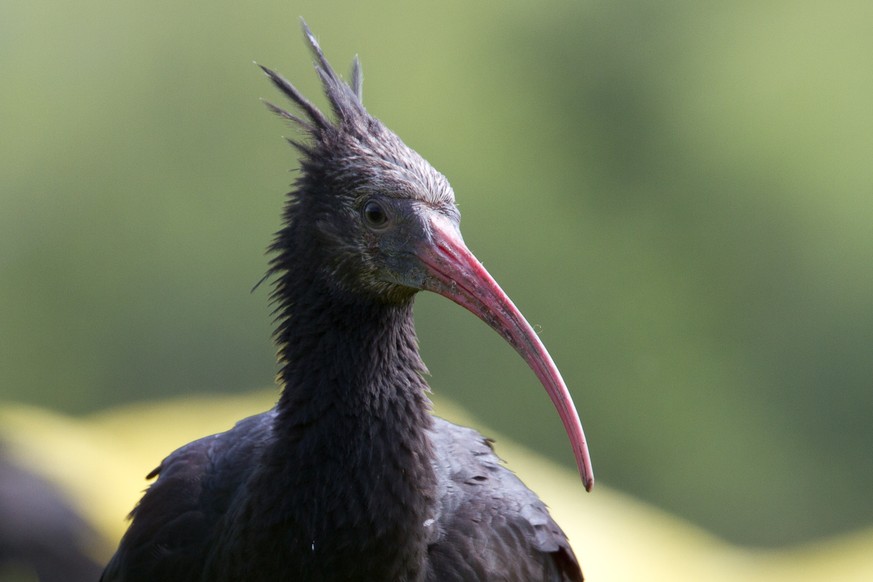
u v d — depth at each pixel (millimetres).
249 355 27078
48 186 28656
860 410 26891
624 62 29328
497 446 14922
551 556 7086
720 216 28250
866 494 26484
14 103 29188
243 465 6555
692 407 27141
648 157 28844
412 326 6398
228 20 29438
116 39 29641
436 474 6410
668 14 29344
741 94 28875
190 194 28344
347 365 6164
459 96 29500
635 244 28297
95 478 12047
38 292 28078
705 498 26531
